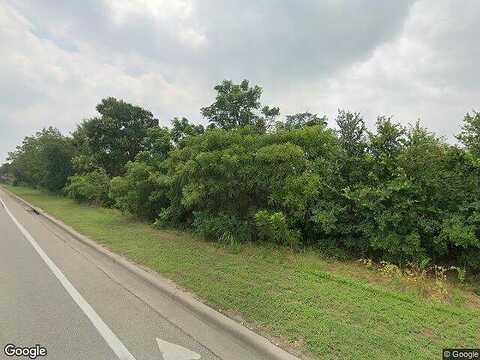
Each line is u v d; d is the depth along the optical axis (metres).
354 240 7.57
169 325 4.39
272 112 19.09
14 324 4.29
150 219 12.80
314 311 4.63
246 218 8.87
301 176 7.60
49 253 8.26
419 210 6.82
